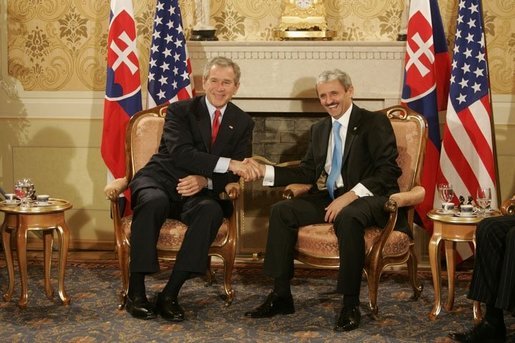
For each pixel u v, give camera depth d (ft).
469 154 13.19
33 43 14.78
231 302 11.51
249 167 11.41
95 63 14.71
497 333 9.83
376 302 10.83
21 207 11.04
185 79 13.65
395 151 11.28
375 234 10.75
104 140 13.73
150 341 9.83
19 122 14.96
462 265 14.05
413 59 13.30
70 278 12.94
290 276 11.03
